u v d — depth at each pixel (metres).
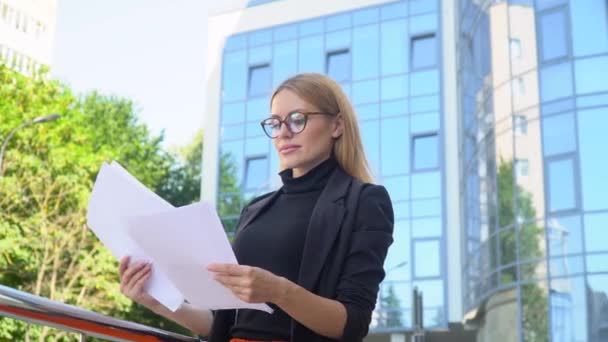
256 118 32.47
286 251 2.32
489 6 21.36
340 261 2.24
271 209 2.48
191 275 2.06
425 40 30.14
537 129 19.08
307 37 32.16
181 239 1.99
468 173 24.06
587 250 17.67
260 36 33.09
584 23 18.50
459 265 27.67
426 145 29.31
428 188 28.78
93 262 22.30
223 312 2.41
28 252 21.53
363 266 2.22
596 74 18.19
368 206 2.30
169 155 41.75
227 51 33.56
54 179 22.02
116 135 39.53
